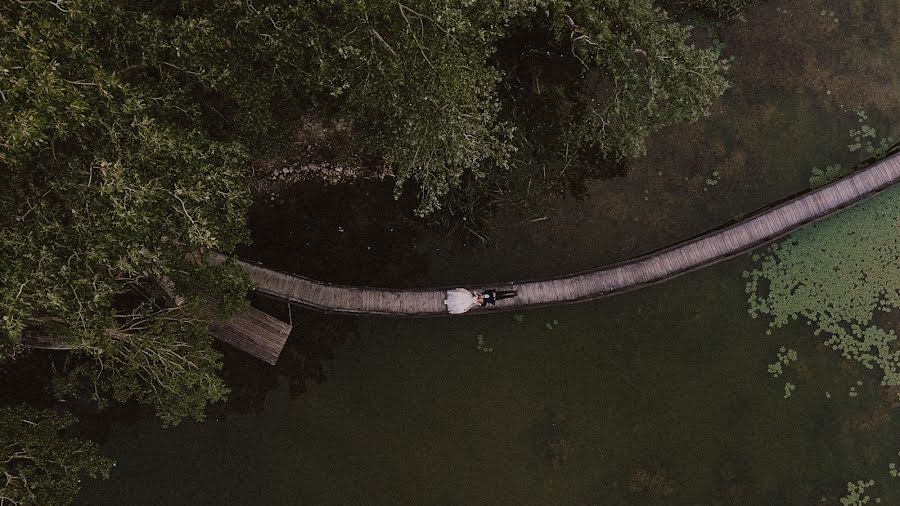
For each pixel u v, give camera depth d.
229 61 10.23
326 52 10.38
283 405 14.80
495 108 12.08
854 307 15.21
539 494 15.05
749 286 15.24
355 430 14.88
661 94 11.84
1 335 8.88
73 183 8.81
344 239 15.02
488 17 10.88
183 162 9.35
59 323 9.52
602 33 11.65
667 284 15.24
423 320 14.90
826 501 15.16
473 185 14.76
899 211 15.24
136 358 10.33
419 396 14.95
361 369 14.89
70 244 8.86
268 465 14.73
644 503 15.08
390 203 15.09
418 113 10.70
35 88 7.63
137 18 9.25
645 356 15.27
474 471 14.99
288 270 14.83
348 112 12.00
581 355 15.17
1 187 8.80
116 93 8.88
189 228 9.12
